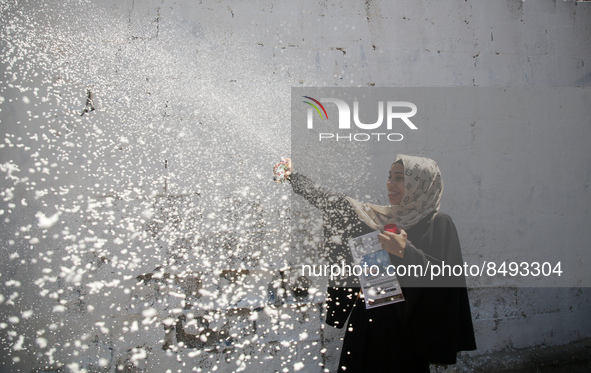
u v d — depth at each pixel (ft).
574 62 7.84
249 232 6.54
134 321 6.18
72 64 6.25
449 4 7.41
